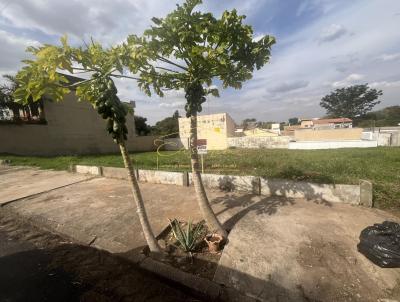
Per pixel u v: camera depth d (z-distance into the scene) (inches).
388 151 462.9
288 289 100.0
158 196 220.2
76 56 99.5
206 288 104.8
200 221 162.2
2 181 311.4
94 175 320.8
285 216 159.6
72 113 700.7
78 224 172.9
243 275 109.3
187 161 424.5
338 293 95.7
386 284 98.3
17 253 142.6
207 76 125.3
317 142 685.3
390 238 108.6
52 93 109.6
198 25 104.6
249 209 176.1
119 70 103.9
